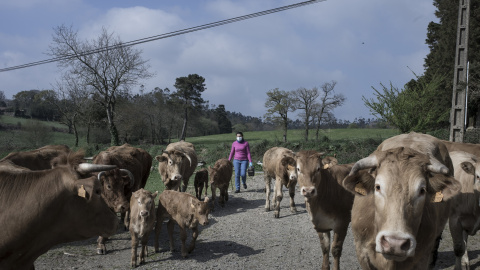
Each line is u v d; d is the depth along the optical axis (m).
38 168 7.45
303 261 6.98
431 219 4.09
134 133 66.19
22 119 98.00
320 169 6.09
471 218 6.28
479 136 21.23
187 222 7.61
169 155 11.52
